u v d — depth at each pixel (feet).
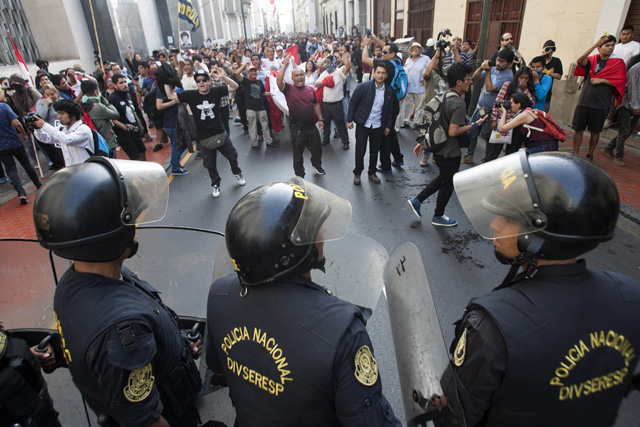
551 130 13.39
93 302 3.70
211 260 6.42
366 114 16.70
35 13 41.19
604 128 22.41
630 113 16.88
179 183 19.94
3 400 3.88
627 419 6.63
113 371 3.43
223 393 5.18
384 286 4.85
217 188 17.80
